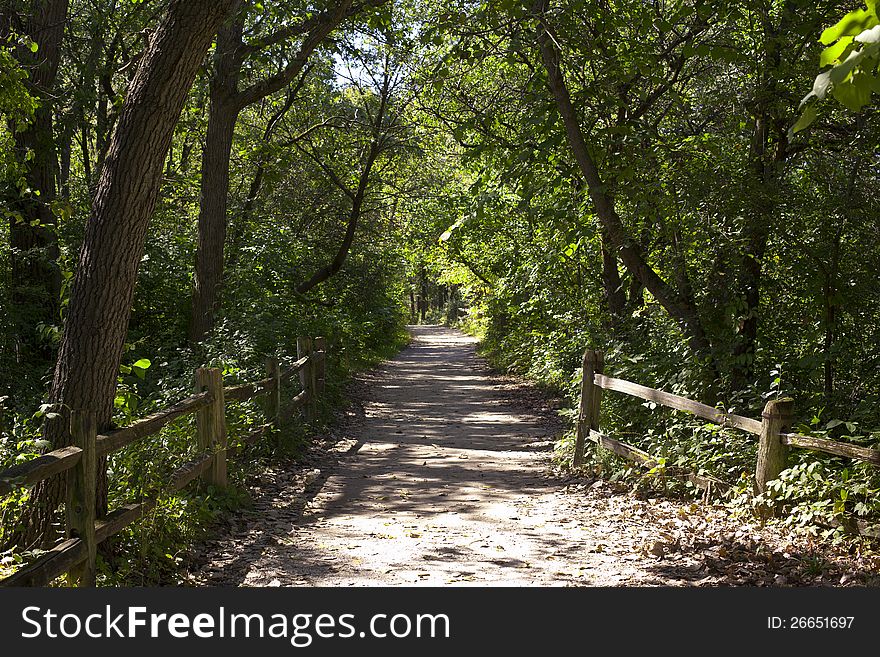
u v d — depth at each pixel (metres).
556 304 15.93
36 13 13.71
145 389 12.42
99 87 16.50
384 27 13.55
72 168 22.31
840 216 9.20
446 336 51.06
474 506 8.05
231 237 17.89
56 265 13.47
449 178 22.11
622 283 13.64
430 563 5.96
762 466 6.55
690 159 9.83
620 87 10.65
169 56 5.20
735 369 9.45
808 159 9.73
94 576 4.85
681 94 10.65
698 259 9.96
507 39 10.80
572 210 10.32
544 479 9.51
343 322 22.73
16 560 4.94
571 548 6.32
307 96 21.48
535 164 9.98
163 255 15.95
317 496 8.53
